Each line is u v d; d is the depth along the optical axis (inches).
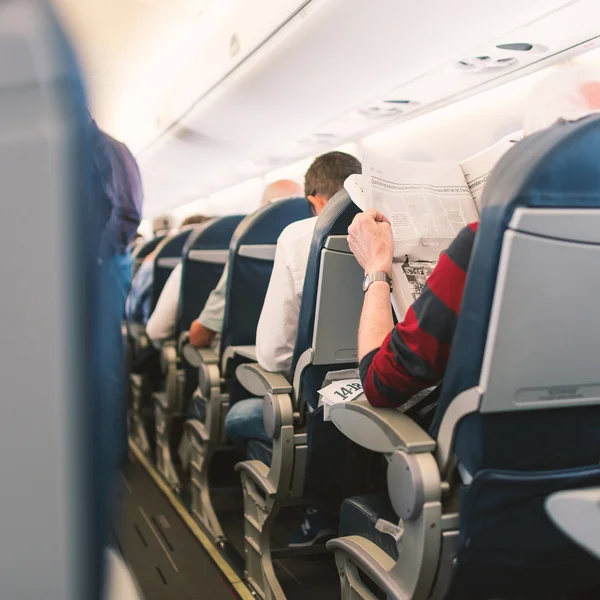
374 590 67.2
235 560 96.9
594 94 51.2
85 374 11.4
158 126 220.7
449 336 45.4
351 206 63.2
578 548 45.0
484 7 96.8
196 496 114.6
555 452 44.1
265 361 77.4
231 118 180.2
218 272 124.3
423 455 43.9
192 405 119.6
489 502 41.7
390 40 113.6
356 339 69.4
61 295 11.1
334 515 83.7
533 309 38.5
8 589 11.5
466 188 62.6
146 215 435.2
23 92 10.8
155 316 132.9
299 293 74.3
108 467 13.7
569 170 37.1
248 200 273.7
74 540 11.7
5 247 10.8
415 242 57.2
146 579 91.9
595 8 92.4
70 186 11.0
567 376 41.1
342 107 155.0
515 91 122.4
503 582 45.7
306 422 72.7
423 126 151.0
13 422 11.1
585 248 37.9
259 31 129.0
